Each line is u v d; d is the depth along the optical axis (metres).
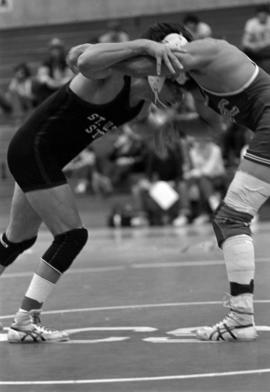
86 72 5.71
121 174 17.88
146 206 16.45
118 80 5.91
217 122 6.52
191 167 16.19
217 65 5.68
